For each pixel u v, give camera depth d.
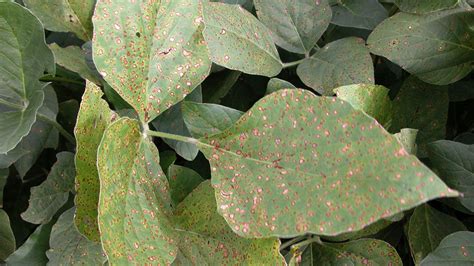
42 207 0.39
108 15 0.33
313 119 0.30
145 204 0.32
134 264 0.30
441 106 0.41
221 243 0.33
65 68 0.43
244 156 0.31
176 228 0.34
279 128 0.31
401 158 0.27
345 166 0.28
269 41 0.39
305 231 0.28
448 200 0.40
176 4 0.34
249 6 0.43
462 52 0.39
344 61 0.39
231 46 0.37
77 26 0.44
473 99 0.45
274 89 0.37
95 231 0.32
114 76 0.33
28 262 0.38
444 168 0.38
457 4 0.39
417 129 0.40
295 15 0.41
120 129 0.31
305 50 0.41
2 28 0.37
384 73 0.45
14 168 0.45
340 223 0.27
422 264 0.35
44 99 0.41
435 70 0.39
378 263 0.37
